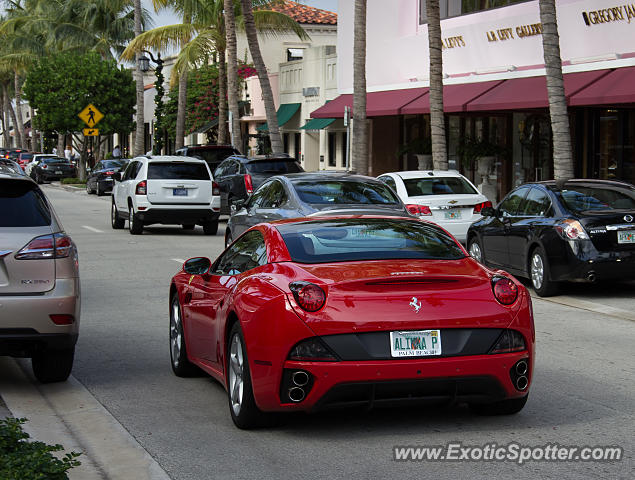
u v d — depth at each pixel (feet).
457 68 90.43
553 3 60.39
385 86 103.55
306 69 134.82
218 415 22.94
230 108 112.27
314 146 136.87
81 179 179.52
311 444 20.11
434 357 19.38
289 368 19.38
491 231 49.03
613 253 41.45
